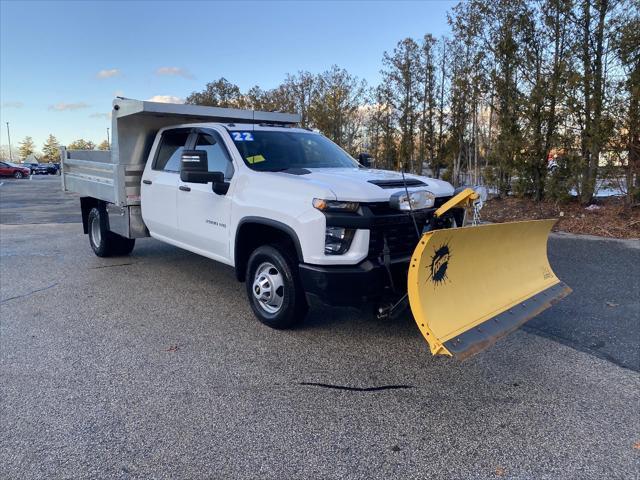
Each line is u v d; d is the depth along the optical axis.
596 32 10.08
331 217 3.90
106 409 3.29
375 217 3.90
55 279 6.57
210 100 30.34
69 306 5.46
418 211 4.16
